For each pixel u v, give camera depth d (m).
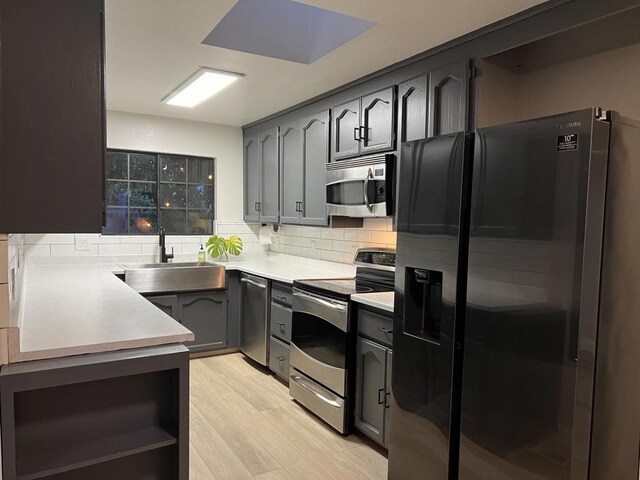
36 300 2.19
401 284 2.16
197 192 4.65
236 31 2.53
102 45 1.35
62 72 1.29
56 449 1.44
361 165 2.89
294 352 3.22
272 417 2.96
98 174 1.34
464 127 2.24
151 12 2.08
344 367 2.69
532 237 1.58
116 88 3.35
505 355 1.67
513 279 1.64
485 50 2.15
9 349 1.31
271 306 3.68
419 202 2.05
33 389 1.29
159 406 1.62
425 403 2.02
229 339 4.20
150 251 4.37
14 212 1.26
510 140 1.65
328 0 1.89
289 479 2.27
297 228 4.40
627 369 1.65
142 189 4.38
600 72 1.99
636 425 1.73
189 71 2.92
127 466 1.58
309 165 3.60
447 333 1.91
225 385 3.50
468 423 1.82
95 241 4.12
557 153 1.50
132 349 1.49
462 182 1.84
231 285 4.19
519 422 1.63
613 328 1.57
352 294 2.65
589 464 1.53
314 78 3.00
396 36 2.26
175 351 1.51
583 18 1.75
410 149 2.11
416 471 2.07
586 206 1.43
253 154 4.57
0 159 1.23
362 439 2.69
